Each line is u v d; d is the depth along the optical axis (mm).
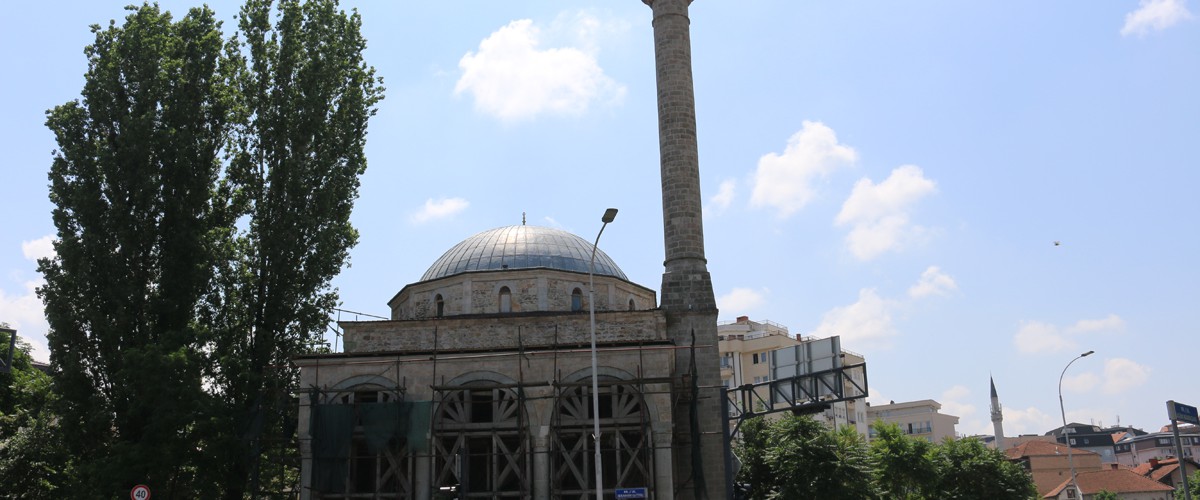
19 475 37562
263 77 43625
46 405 39406
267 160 43156
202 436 36719
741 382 95562
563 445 39156
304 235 42406
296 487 43625
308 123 42875
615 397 36844
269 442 38500
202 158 40406
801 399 40969
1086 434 171625
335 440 36062
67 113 39406
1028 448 119500
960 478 61469
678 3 46969
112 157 38469
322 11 45344
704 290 42344
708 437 40406
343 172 43781
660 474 35656
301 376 37812
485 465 42719
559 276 45594
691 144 44875
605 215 30359
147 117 38594
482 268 46375
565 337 41219
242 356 39906
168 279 39094
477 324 41500
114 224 38375
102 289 38062
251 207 42688
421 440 35969
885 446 59938
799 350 41562
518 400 35781
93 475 34375
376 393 39656
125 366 35656
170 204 39188
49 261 38438
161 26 41406
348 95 44906
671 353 39188
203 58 41438
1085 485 107875
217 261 41062
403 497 36469
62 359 36969
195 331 38188
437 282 46406
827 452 51469
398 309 49750
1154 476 120875
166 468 35438
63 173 38969
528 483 35625
